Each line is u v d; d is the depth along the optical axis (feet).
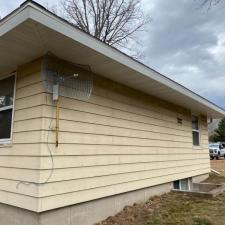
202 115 35.22
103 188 15.87
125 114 18.89
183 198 21.62
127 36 57.16
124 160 18.16
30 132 12.92
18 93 14.16
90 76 15.55
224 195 23.03
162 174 23.12
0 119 15.15
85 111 15.23
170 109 26.07
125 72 16.30
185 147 28.68
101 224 14.97
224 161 72.28
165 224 14.93
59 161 13.08
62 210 13.10
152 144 22.07
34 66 13.56
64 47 12.43
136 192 19.36
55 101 13.30
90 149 15.21
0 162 14.21
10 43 11.85
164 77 19.11
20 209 12.71
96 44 12.85
